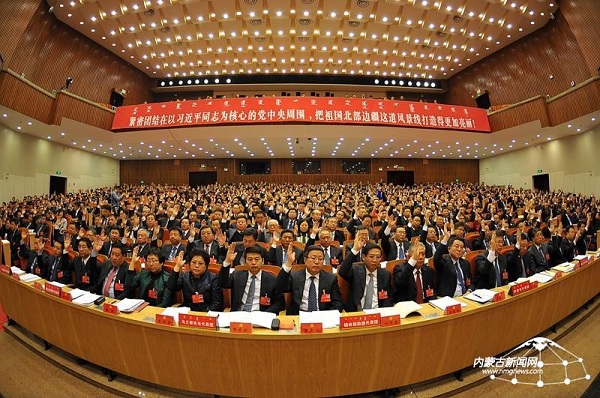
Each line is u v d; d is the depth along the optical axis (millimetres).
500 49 16984
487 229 5691
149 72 19375
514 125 13938
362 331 2021
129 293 3225
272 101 13094
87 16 13219
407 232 5621
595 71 12273
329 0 12797
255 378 2045
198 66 18531
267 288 2906
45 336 2938
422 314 2273
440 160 21266
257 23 14266
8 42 11086
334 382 2049
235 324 2012
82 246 3750
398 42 16047
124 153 17828
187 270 3186
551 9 13336
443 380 2438
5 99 9984
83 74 15250
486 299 2482
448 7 13109
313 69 19188
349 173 20984
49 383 2596
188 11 13258
